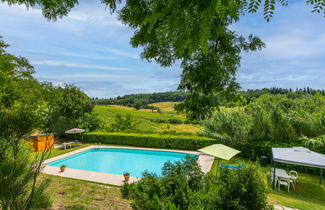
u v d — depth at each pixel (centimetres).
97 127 1892
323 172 852
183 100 316
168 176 383
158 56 320
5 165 195
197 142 1300
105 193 531
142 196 346
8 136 198
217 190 333
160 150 1344
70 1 257
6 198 192
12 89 666
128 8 231
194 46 106
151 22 116
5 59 773
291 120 1032
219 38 244
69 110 1655
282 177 697
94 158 1317
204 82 279
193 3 94
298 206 552
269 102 1177
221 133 1274
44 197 268
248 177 325
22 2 253
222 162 1020
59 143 1628
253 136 1133
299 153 699
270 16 92
